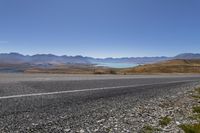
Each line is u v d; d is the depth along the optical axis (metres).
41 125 11.34
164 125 13.73
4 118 11.89
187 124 14.13
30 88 22.31
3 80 28.20
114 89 26.09
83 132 11.03
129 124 13.06
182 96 25.11
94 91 23.33
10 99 16.31
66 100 17.53
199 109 18.66
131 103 18.69
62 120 12.43
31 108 14.28
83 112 14.43
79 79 36.62
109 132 11.45
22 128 10.72
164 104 19.78
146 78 49.91
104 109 15.73
